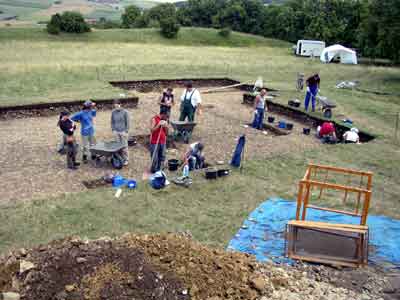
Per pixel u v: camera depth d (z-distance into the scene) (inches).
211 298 202.4
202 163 442.0
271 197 367.6
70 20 1963.6
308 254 272.1
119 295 195.5
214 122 665.6
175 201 348.2
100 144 436.8
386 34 1243.2
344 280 247.6
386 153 523.8
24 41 1621.6
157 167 422.3
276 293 221.6
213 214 329.7
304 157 487.2
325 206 351.9
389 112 766.5
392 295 233.8
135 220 311.6
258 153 513.7
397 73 1353.3
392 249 286.2
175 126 518.9
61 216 310.3
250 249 279.7
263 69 1286.9
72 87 820.6
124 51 1477.6
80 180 397.4
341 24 2449.6
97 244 235.6
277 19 2920.8
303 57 1902.1
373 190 397.4
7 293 191.6
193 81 1006.4
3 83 803.4
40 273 205.2
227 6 3284.9
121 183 383.6
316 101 808.3
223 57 1510.8
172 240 249.3
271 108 789.9
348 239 291.9
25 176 399.9
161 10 3206.2
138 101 775.1
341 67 1499.8
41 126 595.5
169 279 207.3
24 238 276.4
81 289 197.2
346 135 599.2
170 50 1633.9
